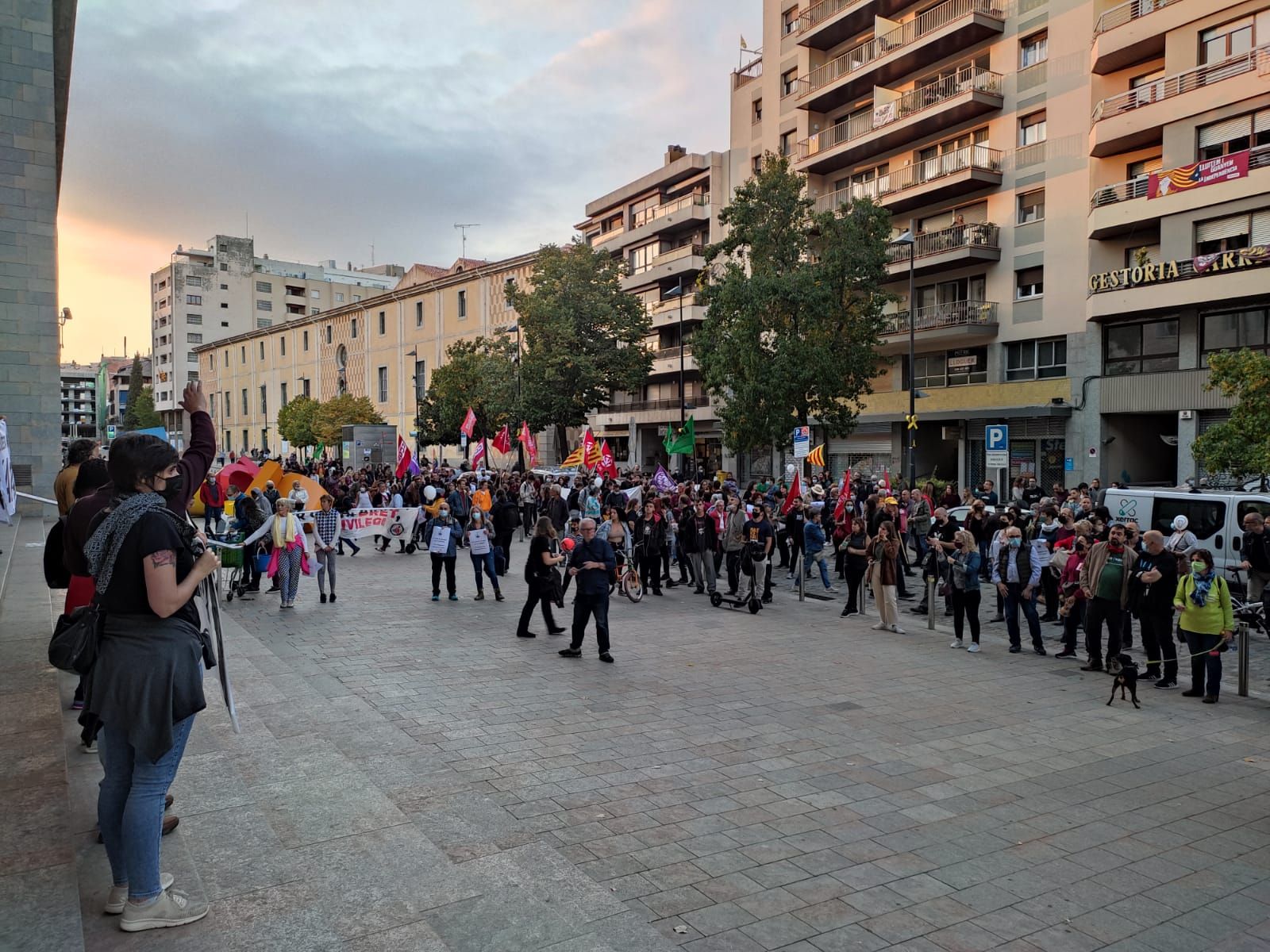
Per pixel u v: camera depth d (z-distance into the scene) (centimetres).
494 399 3991
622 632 1178
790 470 1862
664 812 548
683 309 4506
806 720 767
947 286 3291
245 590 1420
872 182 3525
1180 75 2441
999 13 3061
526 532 2434
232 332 10538
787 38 4019
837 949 393
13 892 261
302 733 604
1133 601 971
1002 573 1117
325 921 348
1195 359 2519
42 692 462
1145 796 607
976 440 3180
